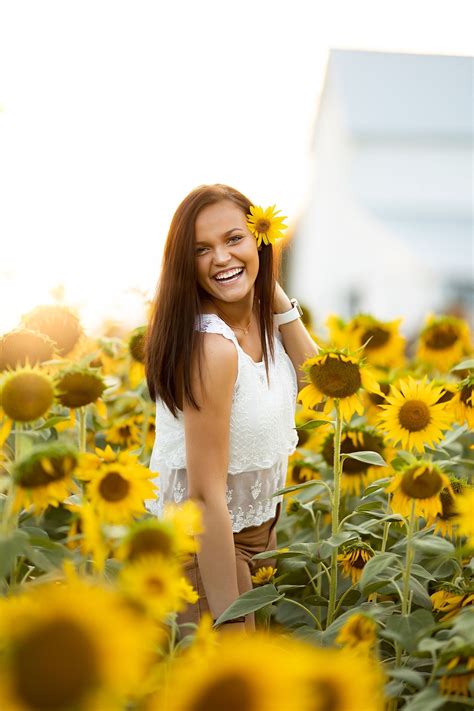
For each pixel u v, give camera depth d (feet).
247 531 8.30
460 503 5.24
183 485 8.12
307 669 3.57
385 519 6.45
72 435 9.93
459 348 13.28
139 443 10.85
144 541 4.58
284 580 8.05
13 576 5.45
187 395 7.61
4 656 3.25
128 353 11.28
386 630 5.67
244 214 8.05
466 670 4.86
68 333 8.84
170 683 4.01
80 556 5.46
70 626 3.20
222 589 7.46
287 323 8.91
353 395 7.07
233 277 7.91
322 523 9.61
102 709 3.19
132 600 3.96
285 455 8.49
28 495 5.15
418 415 6.91
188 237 7.80
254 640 3.93
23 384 5.75
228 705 3.21
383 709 5.22
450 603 6.18
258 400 7.95
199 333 7.71
